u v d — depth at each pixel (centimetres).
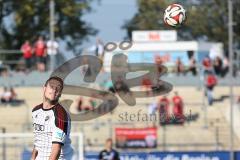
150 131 6159
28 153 5084
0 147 5834
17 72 7712
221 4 8538
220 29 8888
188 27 8956
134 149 6144
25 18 9919
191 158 5541
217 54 7669
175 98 6019
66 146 2286
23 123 6681
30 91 7431
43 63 7575
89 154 5259
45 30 10012
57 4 10019
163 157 5475
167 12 3072
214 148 6462
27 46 7594
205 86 7125
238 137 6656
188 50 7475
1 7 9888
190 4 8312
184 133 6538
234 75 7612
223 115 6931
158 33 7525
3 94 7125
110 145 4953
